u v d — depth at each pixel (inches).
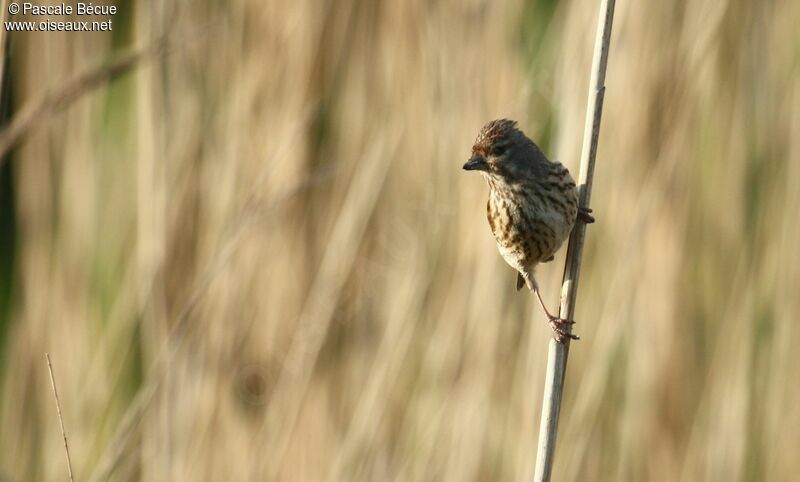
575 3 403.5
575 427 417.7
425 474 403.9
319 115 434.9
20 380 436.8
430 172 422.6
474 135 416.8
